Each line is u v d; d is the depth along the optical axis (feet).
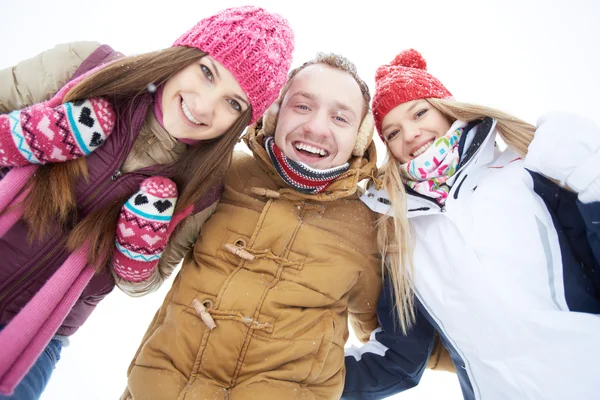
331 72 4.77
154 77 3.85
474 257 4.49
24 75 4.13
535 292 4.34
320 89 4.64
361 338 5.90
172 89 3.97
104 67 3.81
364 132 4.99
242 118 4.19
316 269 4.62
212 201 4.91
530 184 4.78
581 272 4.50
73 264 3.71
